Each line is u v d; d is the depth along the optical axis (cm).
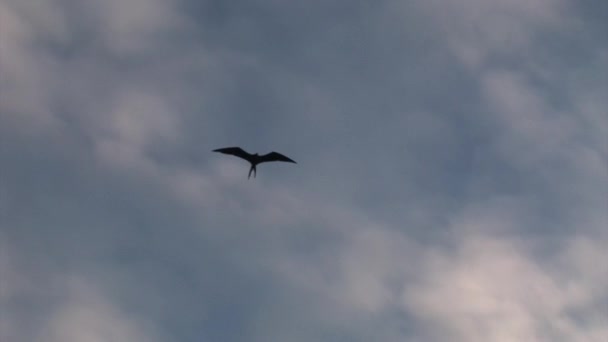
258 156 3516
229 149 3516
